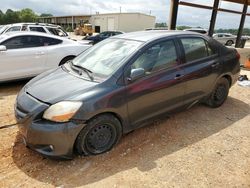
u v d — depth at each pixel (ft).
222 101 16.69
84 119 9.77
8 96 18.57
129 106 11.03
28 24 39.60
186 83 13.19
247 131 13.57
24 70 20.53
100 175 9.70
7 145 11.60
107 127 10.75
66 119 9.52
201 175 9.82
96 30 181.16
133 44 12.28
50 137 9.51
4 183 9.21
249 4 55.72
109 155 10.91
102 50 13.14
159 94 12.05
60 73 12.30
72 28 199.72
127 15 166.20
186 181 9.46
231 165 10.52
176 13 34.22
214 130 13.52
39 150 9.93
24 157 10.74
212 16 45.80
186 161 10.68
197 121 14.49
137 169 10.07
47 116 9.62
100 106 10.05
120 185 9.17
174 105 13.12
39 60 21.08
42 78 12.18
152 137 12.53
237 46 62.28
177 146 11.80
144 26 174.19
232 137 12.85
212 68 14.58
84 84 10.62
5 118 14.49
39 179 9.46
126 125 11.34
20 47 20.48
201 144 12.05
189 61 13.52
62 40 22.89
